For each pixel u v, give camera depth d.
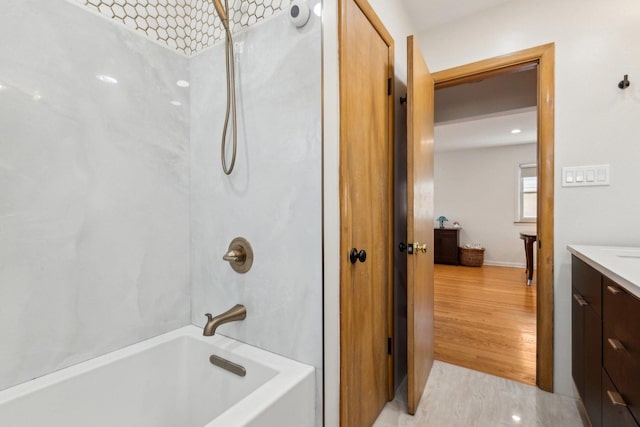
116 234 1.14
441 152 6.26
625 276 0.87
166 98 1.29
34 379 0.94
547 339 1.71
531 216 5.60
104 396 1.05
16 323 0.91
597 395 1.17
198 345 1.25
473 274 4.92
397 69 1.77
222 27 1.25
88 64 1.05
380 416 1.52
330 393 1.07
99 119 1.08
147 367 1.17
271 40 1.11
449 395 1.70
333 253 1.08
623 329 0.91
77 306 1.04
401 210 1.87
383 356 1.59
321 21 1.01
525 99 2.48
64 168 1.00
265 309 1.16
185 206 1.38
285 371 1.01
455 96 2.74
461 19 1.97
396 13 1.75
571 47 1.65
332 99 1.07
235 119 1.20
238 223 1.22
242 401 0.83
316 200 1.03
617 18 1.56
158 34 1.26
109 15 1.11
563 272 1.67
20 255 0.91
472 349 2.25
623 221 1.55
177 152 1.34
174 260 1.33
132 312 1.19
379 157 1.52
